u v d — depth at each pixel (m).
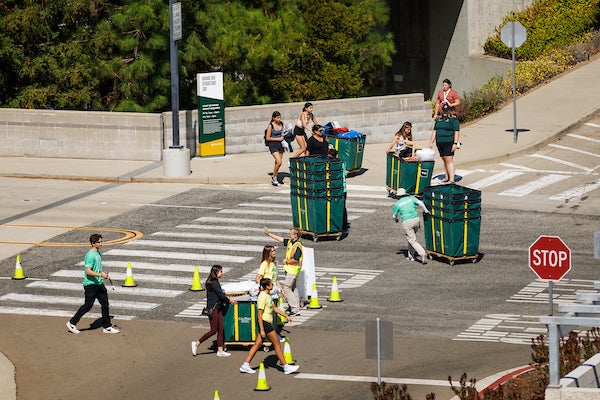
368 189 57.00
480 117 72.50
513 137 65.56
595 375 29.81
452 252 44.44
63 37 73.44
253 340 36.31
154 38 71.38
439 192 44.69
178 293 42.38
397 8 99.19
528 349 35.34
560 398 27.75
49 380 34.69
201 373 34.66
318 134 52.81
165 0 71.69
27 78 73.38
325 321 38.84
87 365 35.81
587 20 88.38
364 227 50.31
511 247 46.94
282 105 66.38
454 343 36.25
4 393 33.72
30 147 65.81
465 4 93.56
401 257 46.06
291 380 33.59
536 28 89.25
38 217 52.97
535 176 58.81
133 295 42.22
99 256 38.38
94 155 64.88
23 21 70.44
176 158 59.47
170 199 55.88
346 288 42.31
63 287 43.41
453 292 41.47
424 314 39.22
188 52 72.31
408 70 99.50
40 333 38.69
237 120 65.50
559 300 40.12
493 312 39.16
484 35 94.38
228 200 55.53
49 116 65.31
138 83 72.19
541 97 74.88
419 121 68.75
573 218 51.00
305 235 48.81
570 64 82.69
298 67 80.81
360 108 67.62
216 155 64.69
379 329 29.81
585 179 57.97
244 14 76.69
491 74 90.62
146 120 63.84
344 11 81.38
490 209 52.81
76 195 57.03
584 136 66.56
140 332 38.56
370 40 85.44
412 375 33.44
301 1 81.50
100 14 74.00
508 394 29.61
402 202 44.78
